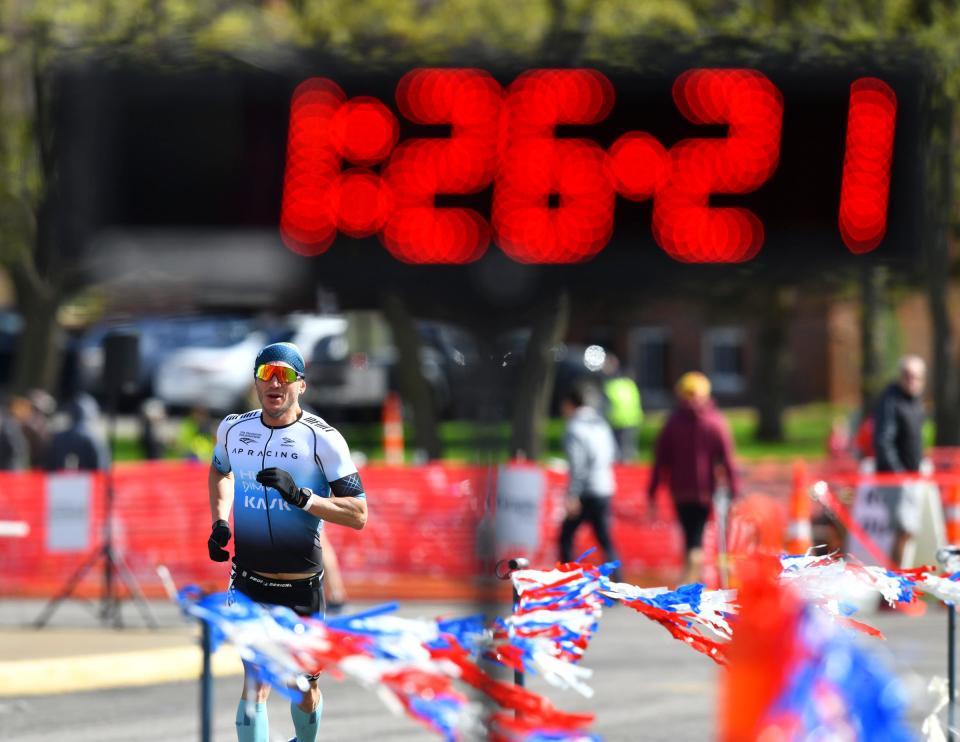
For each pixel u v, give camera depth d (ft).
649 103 102.63
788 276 102.01
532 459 250.78
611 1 226.17
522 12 235.20
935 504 174.40
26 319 280.72
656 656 143.02
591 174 102.12
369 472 200.34
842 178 101.55
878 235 101.24
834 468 209.87
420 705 53.06
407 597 195.72
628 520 204.85
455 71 102.01
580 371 411.34
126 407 366.63
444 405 368.89
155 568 192.54
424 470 200.23
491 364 104.06
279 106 99.40
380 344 290.97
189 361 360.48
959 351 301.84
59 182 95.35
